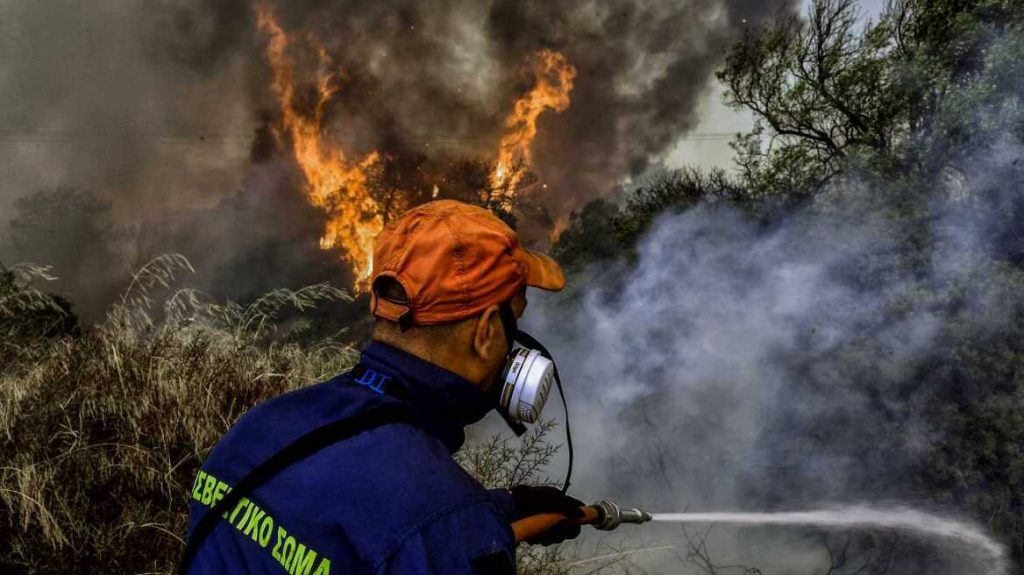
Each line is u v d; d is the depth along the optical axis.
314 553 0.85
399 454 0.88
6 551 2.10
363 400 0.97
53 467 2.28
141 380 2.70
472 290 0.98
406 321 0.99
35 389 2.69
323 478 0.89
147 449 2.38
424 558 0.78
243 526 0.93
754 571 5.68
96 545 2.09
